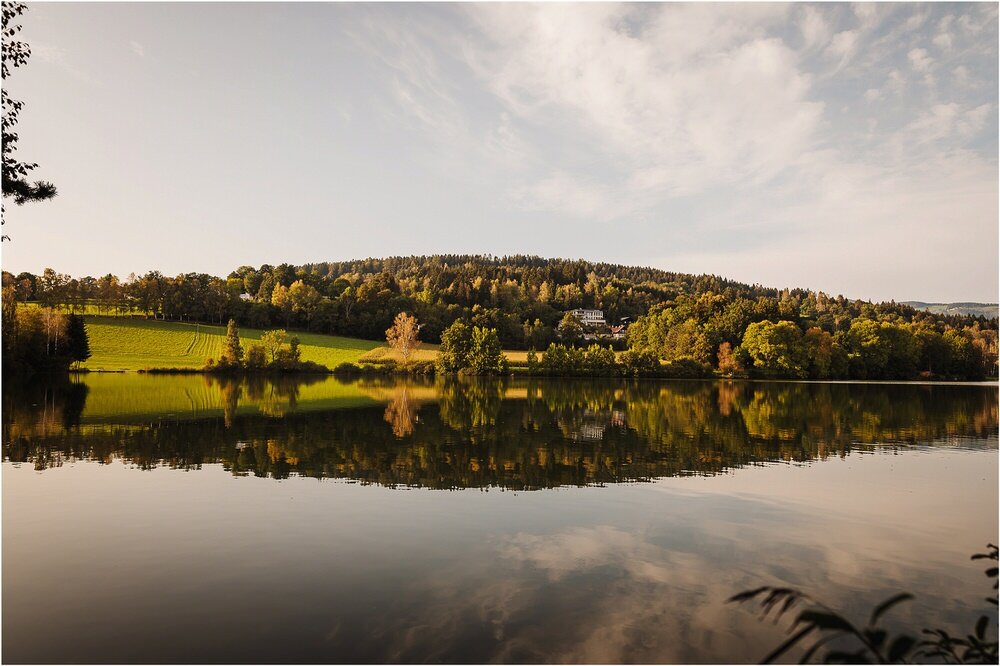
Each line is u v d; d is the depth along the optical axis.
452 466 23.77
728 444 30.14
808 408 49.81
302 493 19.19
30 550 13.84
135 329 109.75
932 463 25.36
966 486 21.05
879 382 98.81
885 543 15.11
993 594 12.06
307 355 106.81
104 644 9.72
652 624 10.59
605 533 15.59
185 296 119.94
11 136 10.80
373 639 9.95
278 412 41.78
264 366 92.50
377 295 140.25
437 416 40.94
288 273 166.25
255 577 12.41
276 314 130.50
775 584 12.47
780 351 102.06
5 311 72.56
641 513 17.45
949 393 70.75
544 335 139.88
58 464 23.39
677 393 67.75
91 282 120.06
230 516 16.62
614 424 37.72
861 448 29.22
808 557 14.05
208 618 10.62
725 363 103.88
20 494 18.77
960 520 17.08
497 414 42.88
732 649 9.81
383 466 23.56
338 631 10.21
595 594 11.82
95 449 26.66
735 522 16.69
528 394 63.62
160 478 21.09
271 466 23.33
